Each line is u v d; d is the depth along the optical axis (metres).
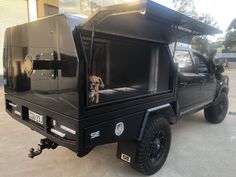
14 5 9.87
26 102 2.65
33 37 2.39
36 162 3.22
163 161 3.05
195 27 2.73
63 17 1.98
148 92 2.97
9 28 2.84
